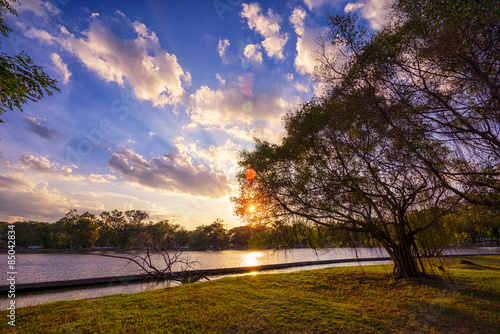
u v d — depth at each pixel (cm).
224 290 1121
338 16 915
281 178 1287
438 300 898
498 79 671
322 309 806
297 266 3084
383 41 870
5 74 814
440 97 783
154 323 694
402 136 808
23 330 636
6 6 784
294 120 1197
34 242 10369
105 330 643
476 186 822
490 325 653
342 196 1095
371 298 969
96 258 5306
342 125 1070
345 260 3459
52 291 1498
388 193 966
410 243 1344
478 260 2672
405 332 618
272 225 1415
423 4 771
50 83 929
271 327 660
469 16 641
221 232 10162
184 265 3238
